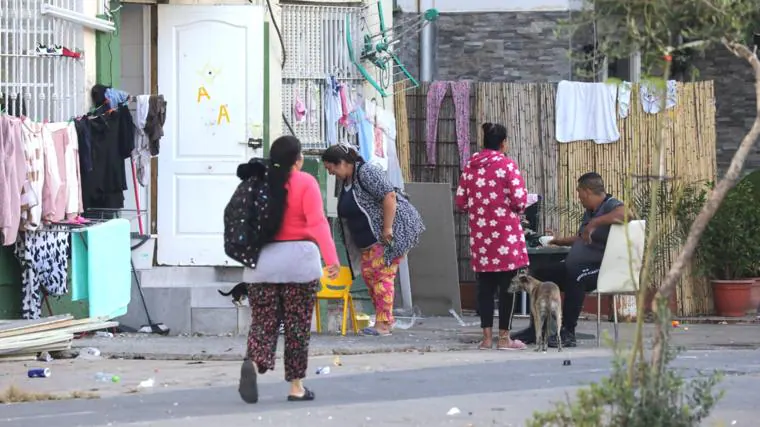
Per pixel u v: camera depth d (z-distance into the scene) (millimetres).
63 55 31781
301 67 40094
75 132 31328
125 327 33906
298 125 40031
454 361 28578
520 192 30641
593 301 41188
